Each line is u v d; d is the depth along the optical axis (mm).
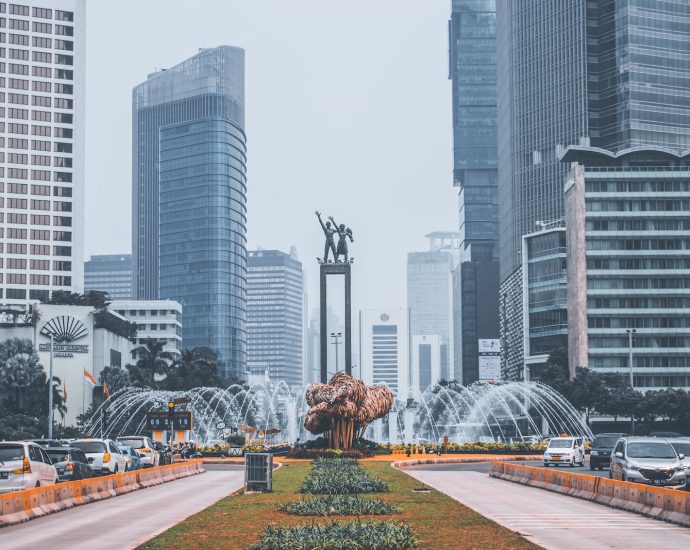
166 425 91625
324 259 111688
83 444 55844
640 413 176750
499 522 34438
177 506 41188
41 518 35969
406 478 57125
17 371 184375
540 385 185625
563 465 78625
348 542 25094
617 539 29359
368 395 92438
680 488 46312
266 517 34031
